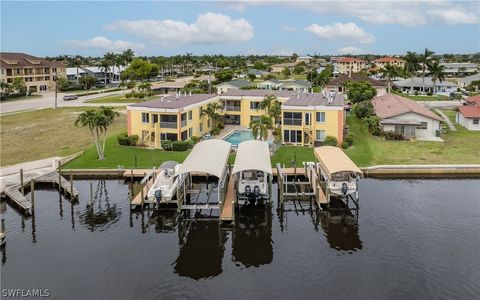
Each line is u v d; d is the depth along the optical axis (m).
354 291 25.84
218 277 27.88
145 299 25.39
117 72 193.12
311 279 27.38
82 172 50.47
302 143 61.94
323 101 65.88
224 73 160.50
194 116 66.19
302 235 34.47
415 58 132.38
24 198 40.88
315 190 42.34
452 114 90.00
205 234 35.19
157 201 38.84
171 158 55.16
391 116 67.56
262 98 76.06
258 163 40.44
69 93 143.25
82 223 37.25
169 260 30.38
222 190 39.59
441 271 28.02
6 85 128.25
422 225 35.44
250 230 35.88
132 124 62.78
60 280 27.58
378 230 34.69
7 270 28.91
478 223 35.66
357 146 61.16
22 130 76.62
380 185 46.53
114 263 29.88
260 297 25.42
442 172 49.81
